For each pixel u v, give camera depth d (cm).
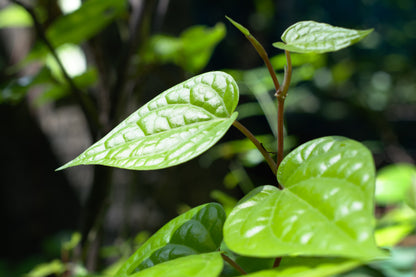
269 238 43
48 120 174
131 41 84
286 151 147
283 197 46
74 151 170
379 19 521
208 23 421
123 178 148
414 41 504
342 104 413
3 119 200
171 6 167
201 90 51
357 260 42
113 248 137
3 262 237
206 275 44
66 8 96
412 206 70
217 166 185
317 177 46
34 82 94
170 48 107
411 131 487
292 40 49
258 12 307
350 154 46
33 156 215
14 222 233
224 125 48
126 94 90
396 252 120
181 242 53
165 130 50
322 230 42
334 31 47
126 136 50
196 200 171
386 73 445
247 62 291
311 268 42
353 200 43
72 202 216
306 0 528
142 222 137
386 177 126
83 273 90
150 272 45
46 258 232
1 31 166
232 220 46
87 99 81
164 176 157
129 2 86
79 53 104
